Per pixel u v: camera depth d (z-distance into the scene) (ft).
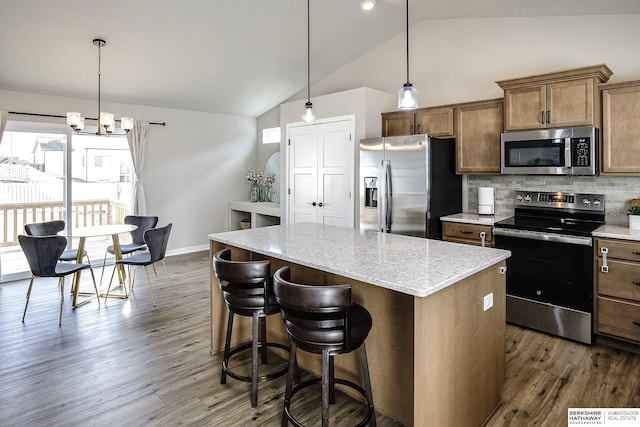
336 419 6.96
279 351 9.37
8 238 15.71
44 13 11.51
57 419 6.89
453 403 6.01
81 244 12.88
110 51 13.91
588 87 10.21
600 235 9.53
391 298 6.84
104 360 9.10
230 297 7.50
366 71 17.24
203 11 12.64
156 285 15.07
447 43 14.64
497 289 7.16
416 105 8.31
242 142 22.77
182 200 20.48
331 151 15.78
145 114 18.95
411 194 12.59
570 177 11.85
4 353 9.41
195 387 7.98
